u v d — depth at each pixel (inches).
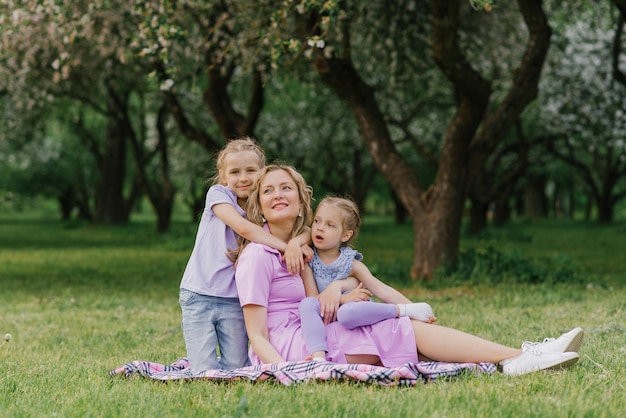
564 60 852.0
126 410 151.9
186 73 638.5
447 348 184.9
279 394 160.1
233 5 445.4
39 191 1684.3
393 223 1702.8
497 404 150.9
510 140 1085.1
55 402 163.8
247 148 198.8
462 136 445.4
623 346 230.7
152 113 1164.5
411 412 144.3
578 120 916.0
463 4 550.6
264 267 184.1
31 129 1046.4
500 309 343.0
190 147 1144.2
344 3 440.1
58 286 496.1
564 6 628.7
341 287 188.4
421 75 599.5
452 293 409.4
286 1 348.2
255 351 183.3
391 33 513.3
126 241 1000.2
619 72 653.3
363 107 467.5
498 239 925.2
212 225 192.9
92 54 606.9
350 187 1219.9
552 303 359.6
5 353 248.2
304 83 592.1
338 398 154.8
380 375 167.8
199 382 177.2
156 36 401.4
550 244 876.0
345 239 193.2
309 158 1152.2
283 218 188.1
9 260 728.3
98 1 392.5
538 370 180.5
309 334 180.2
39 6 362.0
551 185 2417.6
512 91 458.9
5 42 449.4
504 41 598.5
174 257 740.0
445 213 459.2
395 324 184.5
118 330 309.4
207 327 188.9
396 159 470.0
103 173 1348.4
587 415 142.4
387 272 490.6
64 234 1205.7
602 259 656.4
